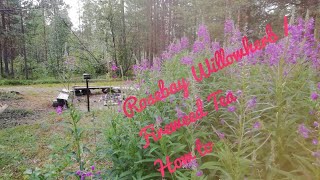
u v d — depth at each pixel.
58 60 27.27
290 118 2.42
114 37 24.08
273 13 10.20
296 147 2.21
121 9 24.31
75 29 31.34
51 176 3.11
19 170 4.49
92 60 21.30
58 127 6.71
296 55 2.65
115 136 2.95
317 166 1.75
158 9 25.23
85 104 10.46
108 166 3.56
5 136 6.33
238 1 10.07
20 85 22.06
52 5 21.16
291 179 1.93
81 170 2.61
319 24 6.38
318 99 2.26
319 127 1.87
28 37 29.56
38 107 10.62
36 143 5.70
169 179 2.56
